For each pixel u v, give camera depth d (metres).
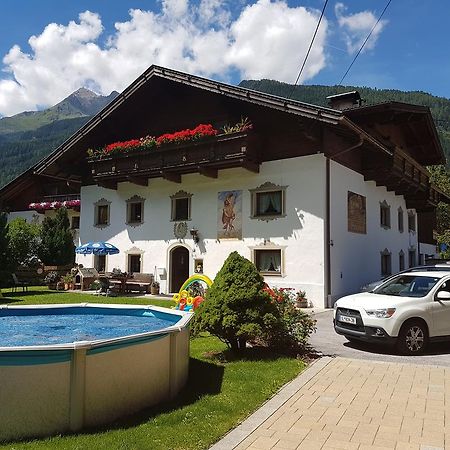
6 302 15.74
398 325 7.93
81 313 9.52
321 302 15.07
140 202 20.48
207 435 4.32
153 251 19.70
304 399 5.46
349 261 16.70
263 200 16.95
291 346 7.93
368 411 5.04
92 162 20.38
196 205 18.53
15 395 4.17
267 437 4.33
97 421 4.52
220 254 17.62
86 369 4.46
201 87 16.94
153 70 18.39
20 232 23.92
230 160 16.25
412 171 20.64
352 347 8.68
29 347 4.20
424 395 5.59
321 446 4.12
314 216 15.55
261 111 17.05
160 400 5.28
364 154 18.28
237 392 5.64
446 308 8.28
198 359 7.39
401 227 22.97
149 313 9.16
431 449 4.07
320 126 15.62
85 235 22.41
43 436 4.21
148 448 4.02
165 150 17.95
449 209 45.91
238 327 7.15
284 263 16.02
